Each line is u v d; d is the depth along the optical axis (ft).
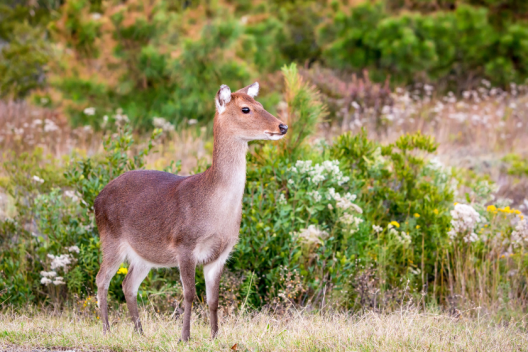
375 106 66.95
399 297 33.40
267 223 34.01
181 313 32.30
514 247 36.83
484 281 33.96
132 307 28.45
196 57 63.21
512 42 87.10
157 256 27.12
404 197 40.01
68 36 67.15
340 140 40.93
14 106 71.92
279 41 93.35
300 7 99.50
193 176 26.86
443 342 25.22
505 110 71.20
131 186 28.32
